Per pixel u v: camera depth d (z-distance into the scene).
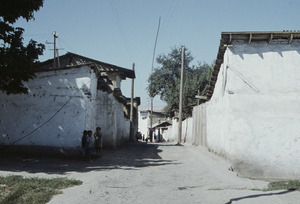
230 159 10.70
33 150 13.61
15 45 11.71
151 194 6.81
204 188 7.61
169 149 20.42
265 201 5.76
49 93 13.89
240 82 10.98
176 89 42.91
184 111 41.09
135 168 11.45
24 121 13.86
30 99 13.96
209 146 16.11
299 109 10.67
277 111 10.73
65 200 5.79
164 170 11.09
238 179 8.66
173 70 51.16
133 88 33.44
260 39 11.08
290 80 10.84
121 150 19.25
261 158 10.57
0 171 8.88
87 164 11.95
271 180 9.58
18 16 11.67
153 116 65.50
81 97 13.77
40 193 6.16
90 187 7.07
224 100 11.82
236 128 10.77
